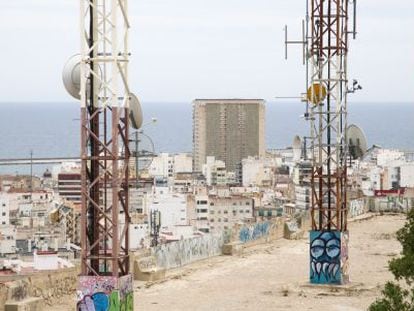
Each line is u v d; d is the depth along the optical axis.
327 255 52.97
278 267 61.06
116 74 37.62
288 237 74.19
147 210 170.62
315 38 50.53
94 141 38.16
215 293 52.41
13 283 43.94
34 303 44.00
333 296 51.09
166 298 50.97
